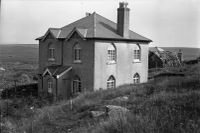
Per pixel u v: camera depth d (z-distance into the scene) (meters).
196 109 10.60
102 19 39.22
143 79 39.19
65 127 13.78
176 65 53.94
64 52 36.16
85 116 15.14
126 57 36.72
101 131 9.49
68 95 34.72
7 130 12.93
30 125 14.36
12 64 83.81
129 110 13.12
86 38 33.03
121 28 36.12
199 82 17.64
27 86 39.44
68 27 38.38
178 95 13.43
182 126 8.35
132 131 8.35
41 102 26.05
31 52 130.62
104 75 34.06
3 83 44.53
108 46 34.50
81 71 34.19
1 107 19.17
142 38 39.00
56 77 33.66
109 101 17.42
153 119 9.16
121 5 36.16
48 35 37.88
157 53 55.97
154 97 14.16
